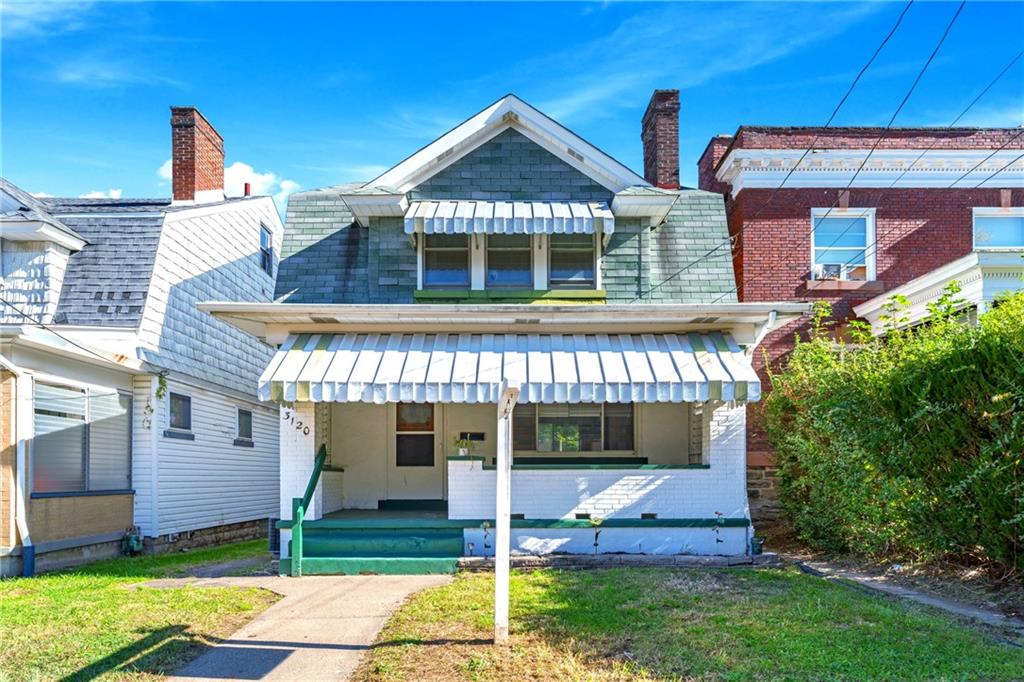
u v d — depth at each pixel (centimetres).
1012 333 789
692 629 716
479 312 1144
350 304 1192
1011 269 1188
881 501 1012
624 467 1170
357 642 719
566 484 1163
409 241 1303
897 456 947
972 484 831
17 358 1183
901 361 995
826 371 1170
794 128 1628
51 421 1265
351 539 1140
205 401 1770
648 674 595
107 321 1449
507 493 705
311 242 1360
